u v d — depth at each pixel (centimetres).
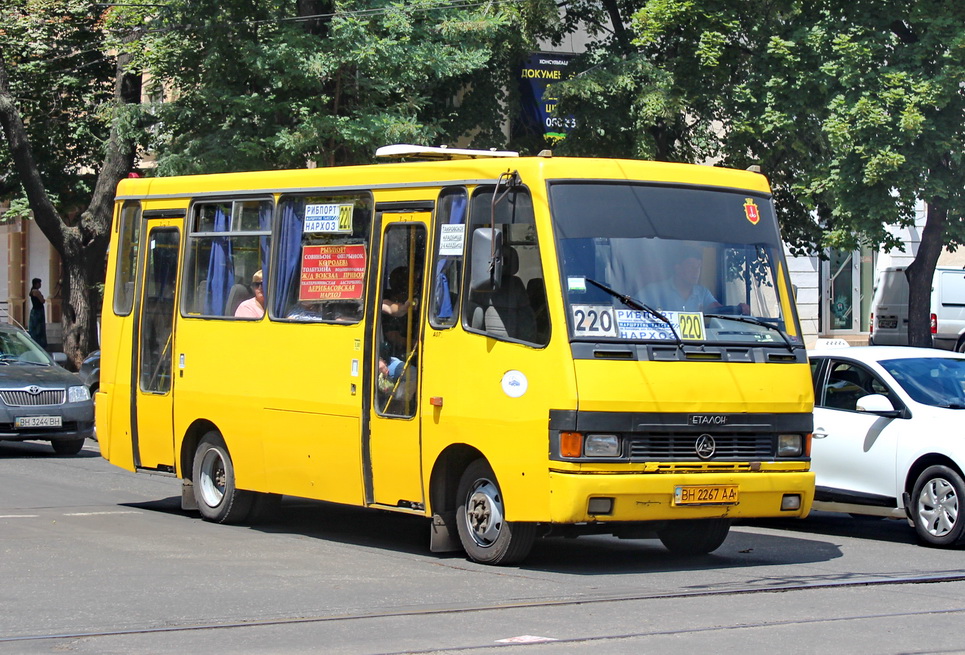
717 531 1089
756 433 1002
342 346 1121
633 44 2419
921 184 1995
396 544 1148
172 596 877
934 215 2123
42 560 1021
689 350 980
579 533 1020
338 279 1138
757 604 858
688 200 1034
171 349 1316
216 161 2181
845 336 3603
